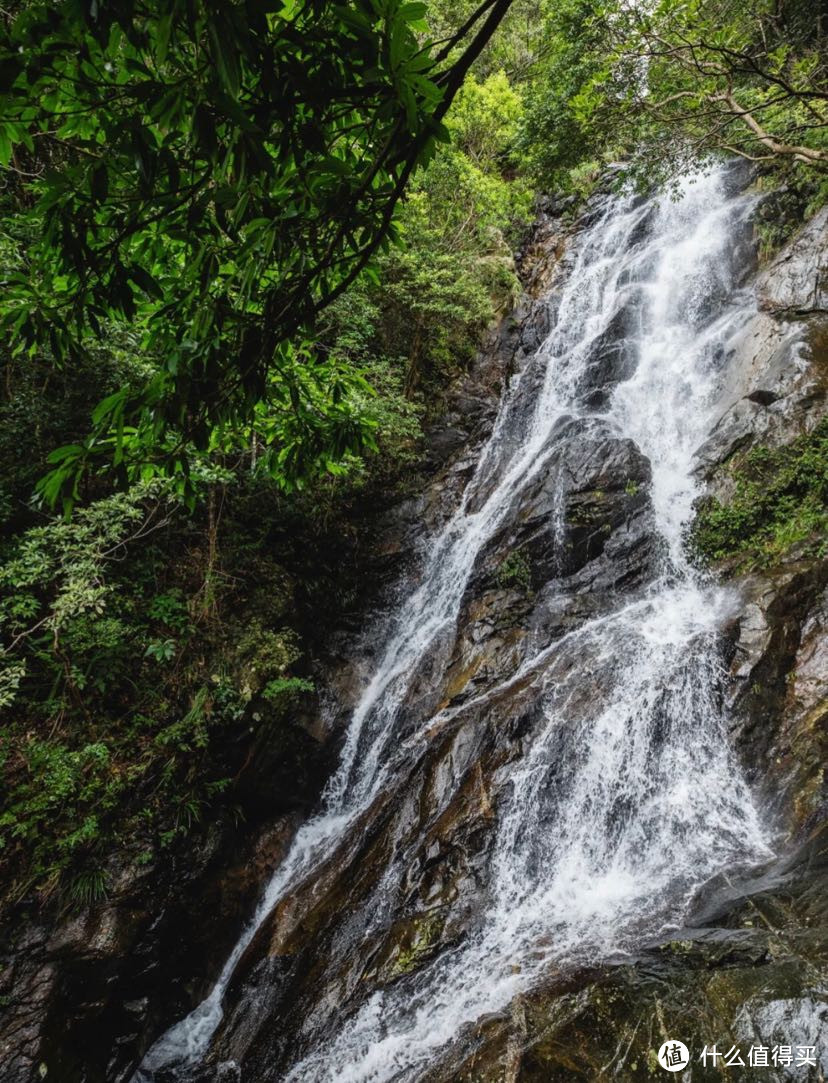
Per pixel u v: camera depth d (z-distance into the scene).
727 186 13.88
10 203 6.27
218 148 1.72
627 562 9.02
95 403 7.19
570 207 18.14
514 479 11.18
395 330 13.41
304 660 9.34
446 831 6.46
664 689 6.75
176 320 2.18
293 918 6.67
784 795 5.58
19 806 5.65
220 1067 5.54
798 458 8.12
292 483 3.54
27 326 2.07
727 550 8.27
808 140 9.59
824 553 7.25
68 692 6.55
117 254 1.94
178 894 6.43
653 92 7.68
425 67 1.64
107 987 5.65
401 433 10.81
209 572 8.20
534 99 10.04
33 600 6.10
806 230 10.88
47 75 1.54
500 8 1.64
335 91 1.68
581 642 8.09
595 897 5.52
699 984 3.82
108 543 7.16
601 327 13.30
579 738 6.79
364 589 10.84
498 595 9.48
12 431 6.70
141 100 1.59
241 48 1.43
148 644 7.27
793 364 9.04
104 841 5.98
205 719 7.11
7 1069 4.77
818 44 10.16
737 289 11.84
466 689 8.41
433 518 11.87
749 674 6.45
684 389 10.93
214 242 2.01
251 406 2.27
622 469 9.82
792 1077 3.07
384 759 8.39
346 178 1.87
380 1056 4.71
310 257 2.11
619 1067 3.55
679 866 5.51
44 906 5.48
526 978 4.71
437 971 5.25
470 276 13.78
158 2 1.37
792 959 3.72
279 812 8.24
